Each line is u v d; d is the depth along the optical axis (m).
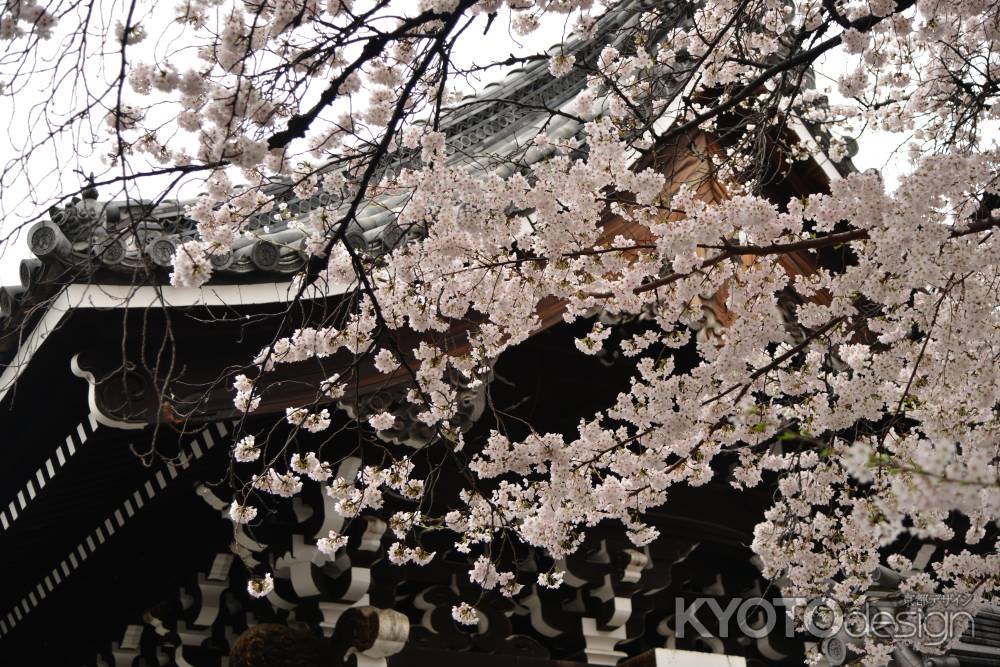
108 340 5.76
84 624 9.05
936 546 8.92
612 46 6.50
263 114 4.45
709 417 5.07
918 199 4.08
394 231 5.62
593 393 8.02
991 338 4.94
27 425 6.77
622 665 8.05
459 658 7.36
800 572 5.76
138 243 4.18
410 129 5.15
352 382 6.09
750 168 6.47
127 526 7.51
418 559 5.53
